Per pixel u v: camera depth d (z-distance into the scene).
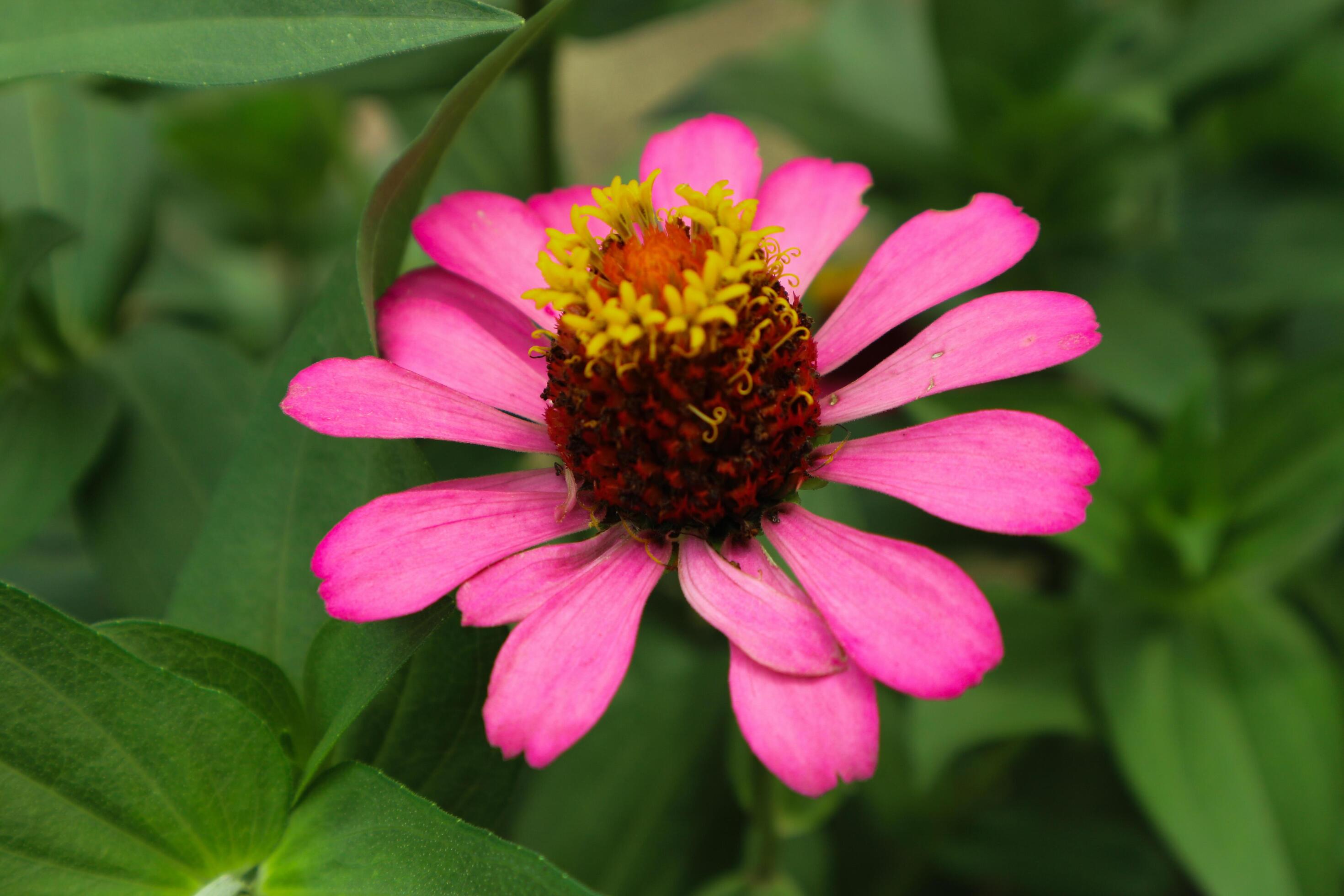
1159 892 0.28
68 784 0.20
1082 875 0.27
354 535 0.20
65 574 0.29
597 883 0.25
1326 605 0.28
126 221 0.27
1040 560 0.31
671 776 0.26
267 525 0.21
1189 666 0.25
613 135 0.54
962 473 0.20
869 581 0.19
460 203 0.22
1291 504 0.25
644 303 0.20
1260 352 0.33
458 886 0.19
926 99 0.34
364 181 0.39
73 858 0.20
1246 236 0.32
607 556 0.20
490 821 0.21
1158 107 0.27
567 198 0.22
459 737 0.21
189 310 0.36
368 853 0.20
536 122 0.27
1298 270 0.30
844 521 0.25
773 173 0.22
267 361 0.30
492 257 0.21
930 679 0.19
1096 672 0.25
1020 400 0.26
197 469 0.25
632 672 0.28
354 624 0.20
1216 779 0.24
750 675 0.19
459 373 0.21
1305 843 0.24
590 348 0.20
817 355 0.21
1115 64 0.33
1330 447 0.25
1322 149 0.32
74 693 0.20
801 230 0.22
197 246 0.46
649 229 0.21
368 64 0.25
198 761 0.20
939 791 0.27
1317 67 0.32
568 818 0.25
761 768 0.23
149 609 0.24
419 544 0.20
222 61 0.20
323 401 0.20
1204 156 0.34
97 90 0.26
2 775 0.20
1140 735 0.25
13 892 0.20
